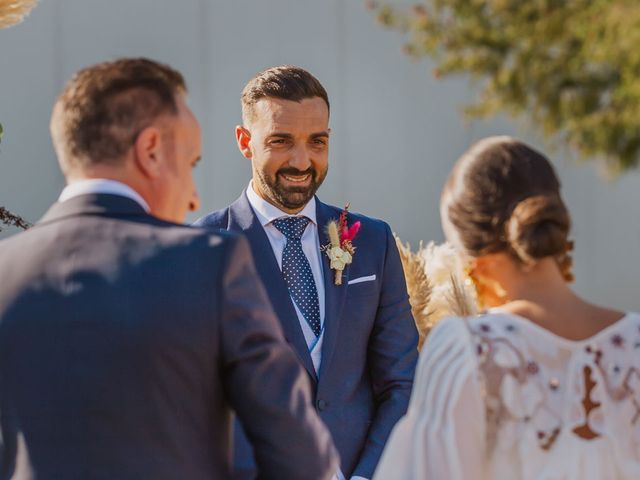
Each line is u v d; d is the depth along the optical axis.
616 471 2.39
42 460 2.29
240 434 3.24
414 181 11.68
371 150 11.59
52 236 2.42
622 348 2.47
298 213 3.81
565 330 2.46
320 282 3.78
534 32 10.53
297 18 11.41
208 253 2.39
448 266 4.33
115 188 2.45
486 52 10.90
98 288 2.34
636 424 2.45
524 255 2.46
